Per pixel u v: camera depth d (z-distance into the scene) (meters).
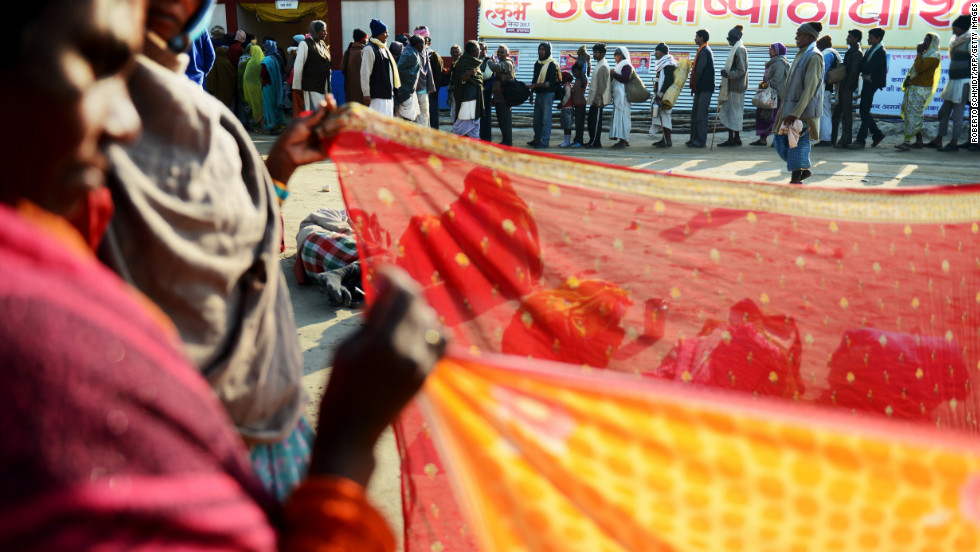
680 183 2.12
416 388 0.70
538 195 2.07
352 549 0.64
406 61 11.29
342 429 0.68
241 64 13.55
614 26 14.66
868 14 14.16
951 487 1.10
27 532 0.43
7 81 0.50
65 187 0.55
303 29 20.72
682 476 1.06
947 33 13.99
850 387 2.20
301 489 0.66
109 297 0.52
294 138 1.84
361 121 1.88
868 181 9.70
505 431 1.01
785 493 1.08
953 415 2.23
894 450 1.08
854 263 2.19
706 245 2.13
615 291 2.11
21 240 0.49
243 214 1.34
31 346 0.46
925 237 2.20
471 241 2.04
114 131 0.58
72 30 0.50
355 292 4.59
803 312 2.16
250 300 1.35
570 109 12.79
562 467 1.03
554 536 1.04
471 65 11.52
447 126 15.50
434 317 0.73
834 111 12.70
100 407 0.47
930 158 11.71
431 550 1.84
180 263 1.20
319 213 5.16
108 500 0.45
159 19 1.27
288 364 1.46
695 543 1.09
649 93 12.75
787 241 2.17
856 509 1.09
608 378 1.02
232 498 0.53
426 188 1.97
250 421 1.37
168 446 0.49
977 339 2.23
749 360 2.15
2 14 0.48
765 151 12.42
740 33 12.60
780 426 1.06
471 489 1.03
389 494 2.65
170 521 0.47
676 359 2.13
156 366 0.52
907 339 2.19
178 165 1.25
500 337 2.06
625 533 1.06
